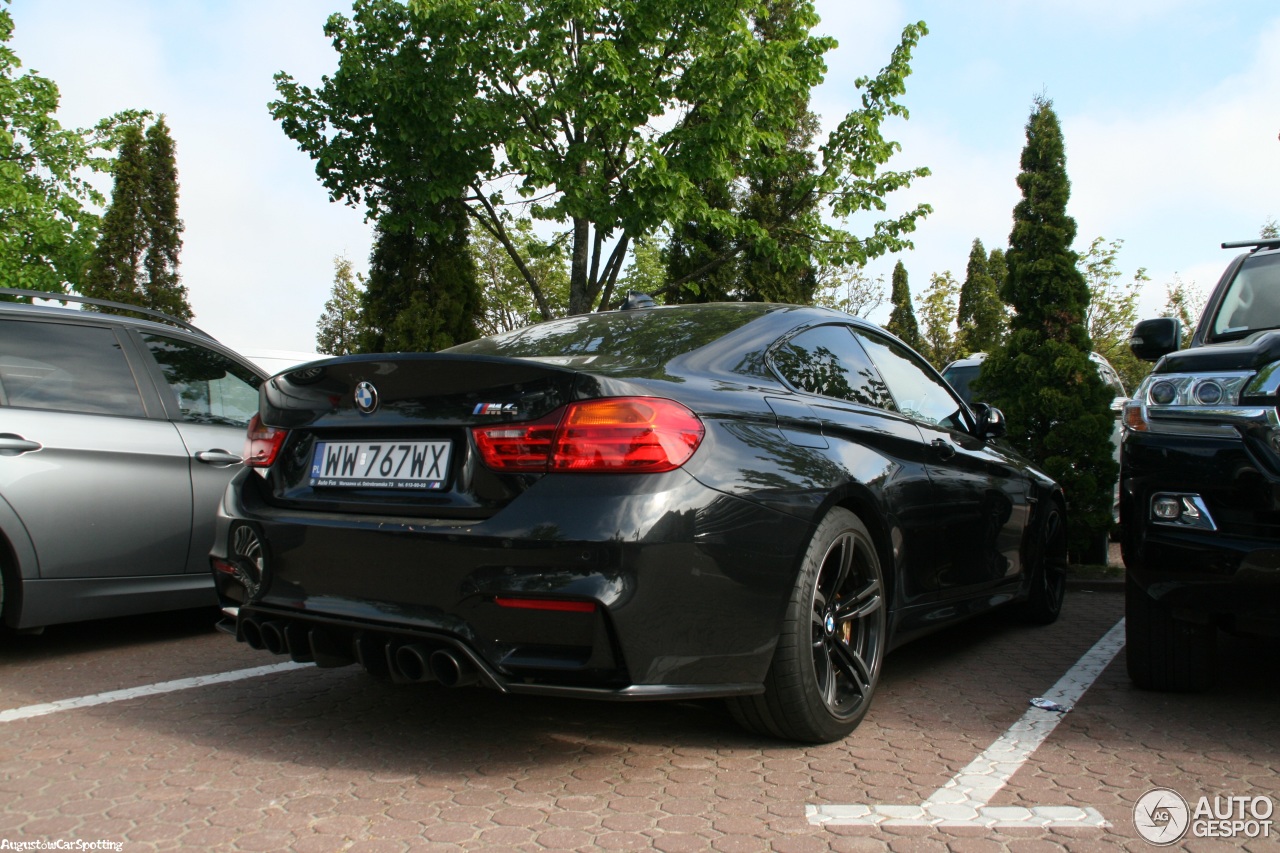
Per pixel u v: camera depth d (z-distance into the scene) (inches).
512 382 98.6
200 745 114.1
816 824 91.2
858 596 120.6
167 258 1007.6
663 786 101.0
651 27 486.9
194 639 178.2
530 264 1192.2
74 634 182.5
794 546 106.6
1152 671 137.6
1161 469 124.6
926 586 139.0
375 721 124.3
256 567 111.9
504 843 86.7
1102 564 283.3
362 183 528.1
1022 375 288.4
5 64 975.6
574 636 91.7
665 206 482.6
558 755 111.2
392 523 100.0
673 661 94.9
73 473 157.9
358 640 101.3
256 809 94.3
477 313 650.2
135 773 104.5
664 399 99.0
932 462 144.6
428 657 96.5
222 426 183.5
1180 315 1154.7
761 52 488.1
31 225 953.5
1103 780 103.1
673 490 95.2
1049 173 295.6
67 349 165.8
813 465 113.0
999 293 301.3
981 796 98.3
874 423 132.6
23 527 152.1
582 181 492.4
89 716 126.6
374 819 92.0
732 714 113.3
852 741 116.9
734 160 555.5
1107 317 1145.4
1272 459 115.7
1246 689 142.5
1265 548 114.6
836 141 549.0
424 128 496.1
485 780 102.7
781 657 106.9
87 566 159.2
